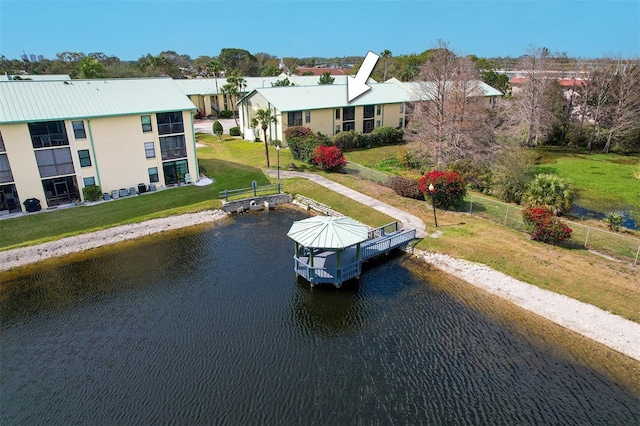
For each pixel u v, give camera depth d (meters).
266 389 15.55
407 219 29.44
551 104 53.94
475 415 14.27
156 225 30.02
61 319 19.92
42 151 30.70
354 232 22.62
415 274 23.34
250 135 56.97
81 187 32.94
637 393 14.96
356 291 21.89
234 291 22.05
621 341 17.19
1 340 18.50
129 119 33.84
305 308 20.52
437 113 42.66
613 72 51.22
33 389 15.73
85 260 25.53
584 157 48.19
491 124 44.50
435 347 17.61
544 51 52.12
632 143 50.09
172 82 38.97
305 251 25.28
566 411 14.33
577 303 19.30
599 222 28.72
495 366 16.44
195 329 19.02
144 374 16.34
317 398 15.12
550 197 30.34
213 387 15.65
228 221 31.44
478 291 21.44
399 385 15.65
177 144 36.91
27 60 109.38
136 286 22.69
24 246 26.12
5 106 29.91
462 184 30.33
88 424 14.20
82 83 35.03
